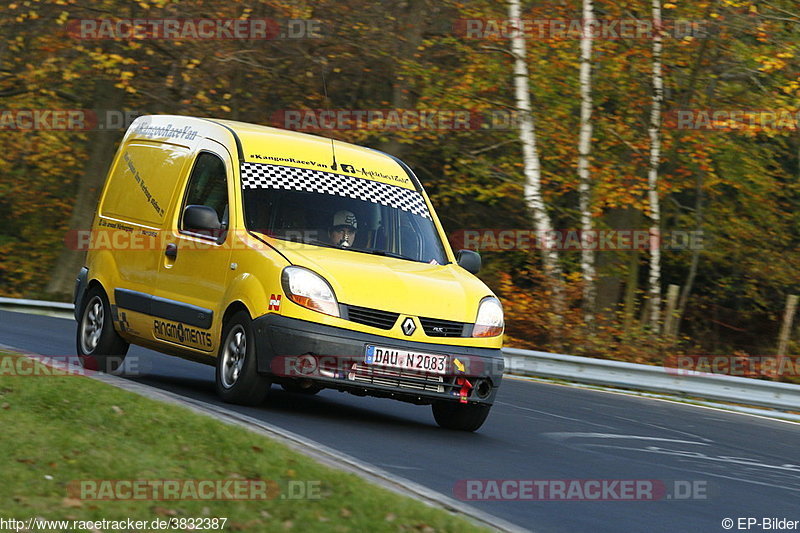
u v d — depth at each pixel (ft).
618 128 246.88
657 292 245.04
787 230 303.27
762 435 118.93
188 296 97.55
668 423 121.19
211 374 120.06
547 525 64.28
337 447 79.51
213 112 260.62
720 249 302.04
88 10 254.68
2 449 59.47
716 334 314.76
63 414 70.08
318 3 257.55
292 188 97.04
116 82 264.31
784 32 227.61
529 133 229.25
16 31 269.85
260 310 88.84
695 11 232.53
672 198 290.35
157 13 252.83
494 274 260.83
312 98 264.52
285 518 53.93
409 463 77.15
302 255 90.63
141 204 107.24
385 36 259.60
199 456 64.39
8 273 362.12
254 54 259.80
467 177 264.11
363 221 97.86
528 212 254.68
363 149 106.52
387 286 90.02
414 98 266.77
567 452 91.76
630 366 155.33
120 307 106.63
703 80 247.91
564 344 209.36
